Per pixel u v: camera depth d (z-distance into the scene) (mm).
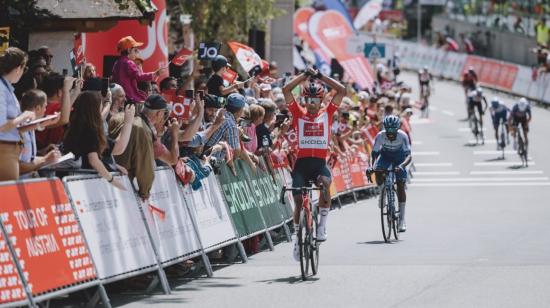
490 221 34875
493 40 122688
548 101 94750
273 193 30516
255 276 23406
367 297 20266
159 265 21188
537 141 71062
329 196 23781
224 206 25688
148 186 21188
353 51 68875
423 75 88062
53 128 22297
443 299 19891
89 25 30719
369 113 52469
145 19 29828
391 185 30094
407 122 51938
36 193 17906
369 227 33594
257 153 29891
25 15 27547
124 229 20312
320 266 24672
